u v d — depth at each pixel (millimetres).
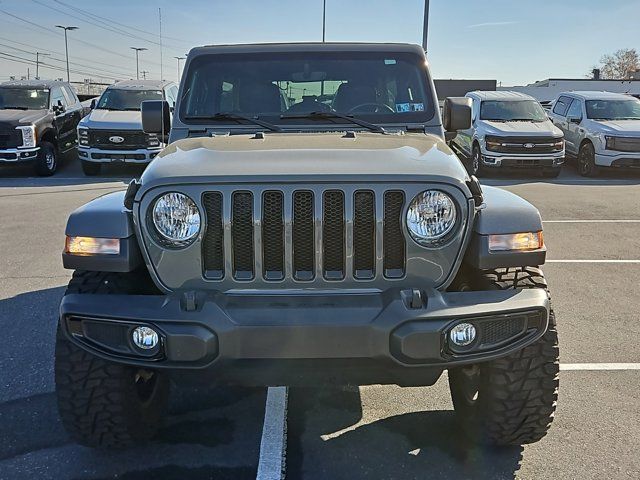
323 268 2742
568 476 2994
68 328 2725
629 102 15094
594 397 3764
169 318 2604
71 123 15664
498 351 2717
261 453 3182
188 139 3662
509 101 15055
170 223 2730
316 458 3154
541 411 2953
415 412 3619
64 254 2855
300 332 2602
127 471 3039
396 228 2760
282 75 4199
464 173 2955
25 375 4043
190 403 3725
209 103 4176
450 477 2998
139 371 3127
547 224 8945
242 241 2740
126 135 13484
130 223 2836
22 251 7273
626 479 2967
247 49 4293
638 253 7336
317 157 2918
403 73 4246
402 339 2607
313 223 2699
